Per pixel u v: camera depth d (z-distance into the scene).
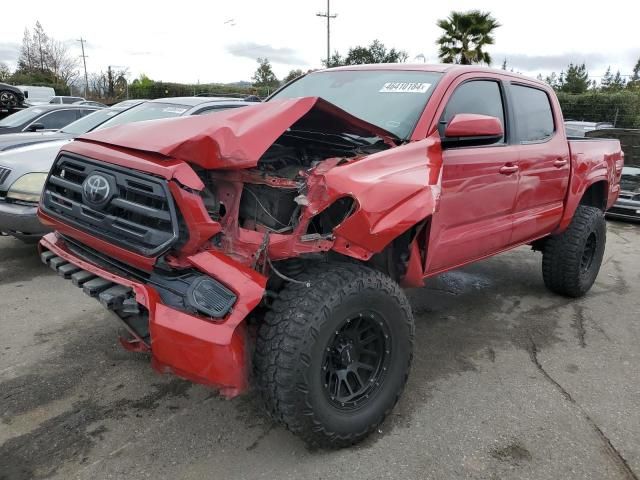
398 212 2.72
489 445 2.87
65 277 2.88
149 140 2.63
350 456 2.75
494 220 3.87
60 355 3.70
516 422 3.08
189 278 2.50
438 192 2.98
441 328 4.38
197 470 2.63
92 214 2.74
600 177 5.09
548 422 3.09
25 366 3.55
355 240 2.62
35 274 5.27
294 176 2.79
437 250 3.33
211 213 2.64
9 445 2.77
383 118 3.40
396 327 2.82
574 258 4.83
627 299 5.25
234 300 2.37
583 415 3.17
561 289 5.06
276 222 2.71
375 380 2.82
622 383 3.58
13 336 3.96
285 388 2.44
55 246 3.08
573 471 2.69
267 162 3.01
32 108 9.59
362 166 2.70
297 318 2.45
